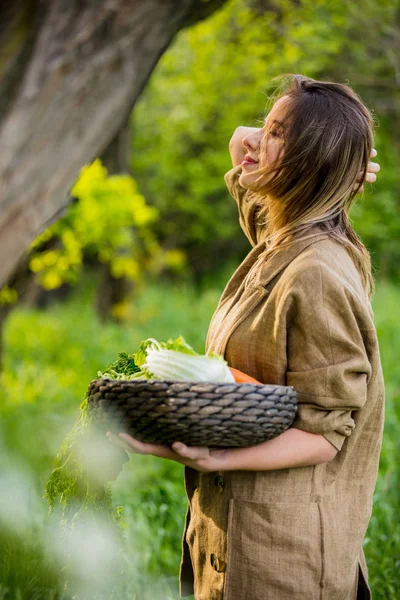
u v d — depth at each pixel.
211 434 2.42
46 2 4.04
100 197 11.14
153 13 4.25
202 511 2.98
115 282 17.62
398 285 25.09
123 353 2.96
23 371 11.17
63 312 21.33
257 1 12.19
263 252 2.95
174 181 23.55
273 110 2.90
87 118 4.16
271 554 2.75
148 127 21.05
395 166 19.03
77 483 2.90
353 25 12.38
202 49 14.55
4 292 10.05
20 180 4.03
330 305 2.67
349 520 2.85
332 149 2.80
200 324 16.78
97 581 3.00
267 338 2.78
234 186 3.54
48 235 9.66
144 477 6.45
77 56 4.09
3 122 3.98
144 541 4.95
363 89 15.03
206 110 18.67
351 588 2.91
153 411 2.40
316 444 2.64
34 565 4.13
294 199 2.85
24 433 7.19
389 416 8.12
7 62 3.98
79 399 9.71
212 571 2.92
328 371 2.62
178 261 22.41
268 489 2.77
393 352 12.52
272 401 2.45
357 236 2.98
